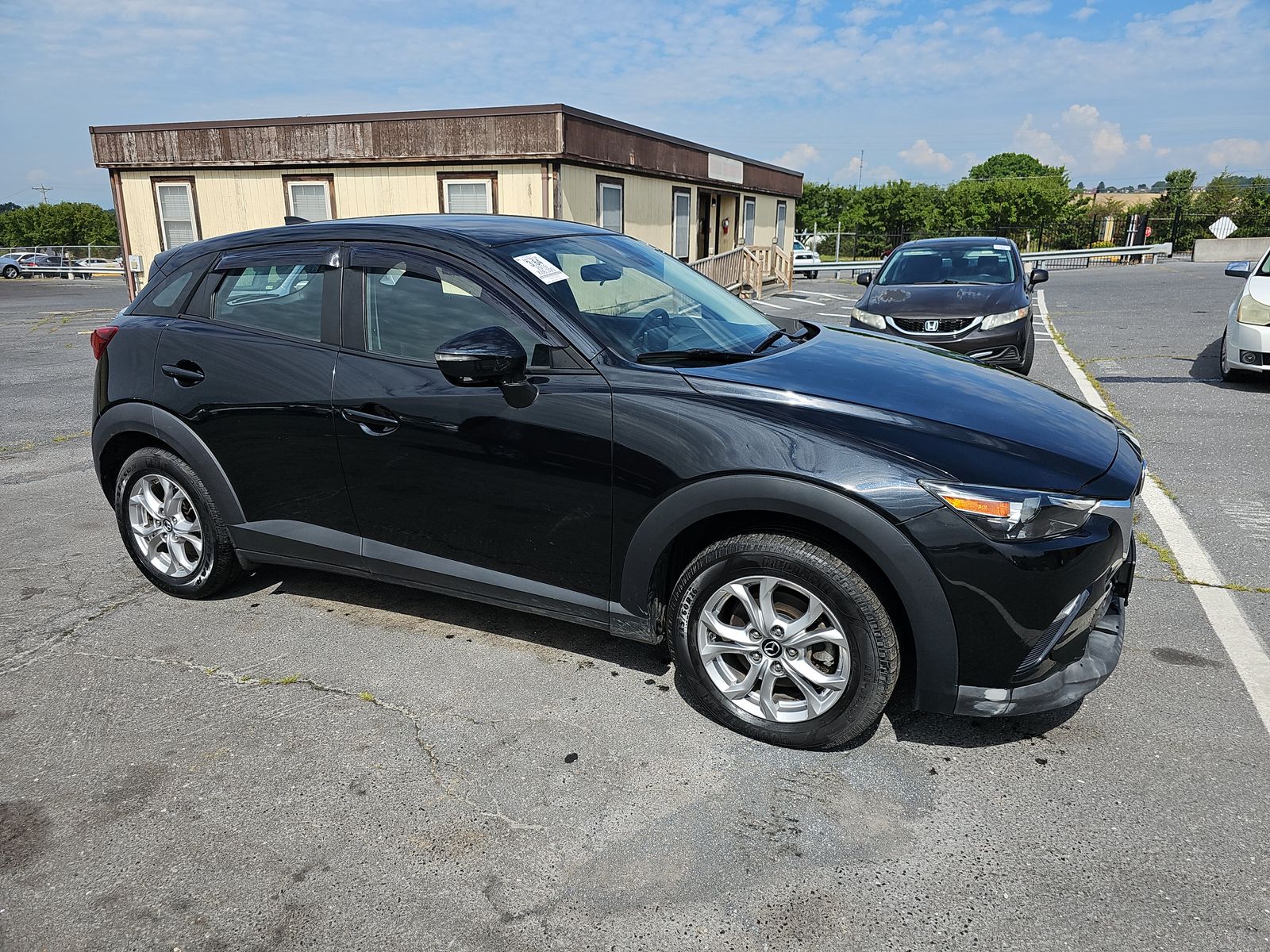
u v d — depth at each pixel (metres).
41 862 2.27
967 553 2.34
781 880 2.16
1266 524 4.48
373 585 3.95
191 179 16.12
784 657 2.65
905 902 2.08
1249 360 7.70
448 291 3.03
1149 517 4.62
